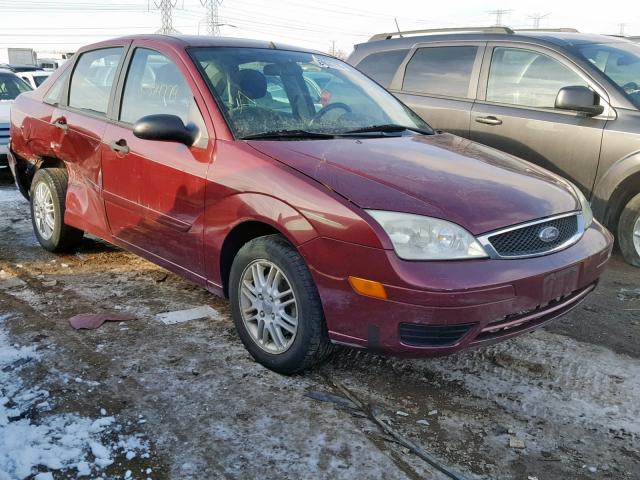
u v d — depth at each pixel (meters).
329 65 4.36
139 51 4.06
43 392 2.88
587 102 4.80
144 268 4.67
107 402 2.83
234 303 3.27
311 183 2.85
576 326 3.90
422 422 2.78
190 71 3.60
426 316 2.60
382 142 3.53
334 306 2.79
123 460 2.43
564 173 5.11
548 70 5.27
